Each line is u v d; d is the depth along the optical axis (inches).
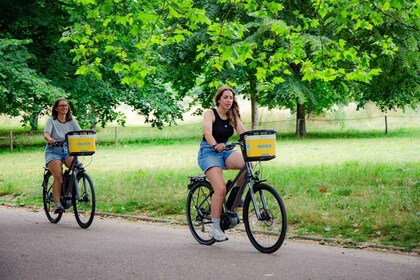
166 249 327.9
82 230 394.9
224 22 522.6
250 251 321.1
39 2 1136.2
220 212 327.6
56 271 280.1
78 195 406.9
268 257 304.3
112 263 294.7
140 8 553.3
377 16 553.0
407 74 1172.5
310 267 280.8
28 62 1145.4
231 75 1207.6
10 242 352.5
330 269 276.4
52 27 1125.1
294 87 1194.0
